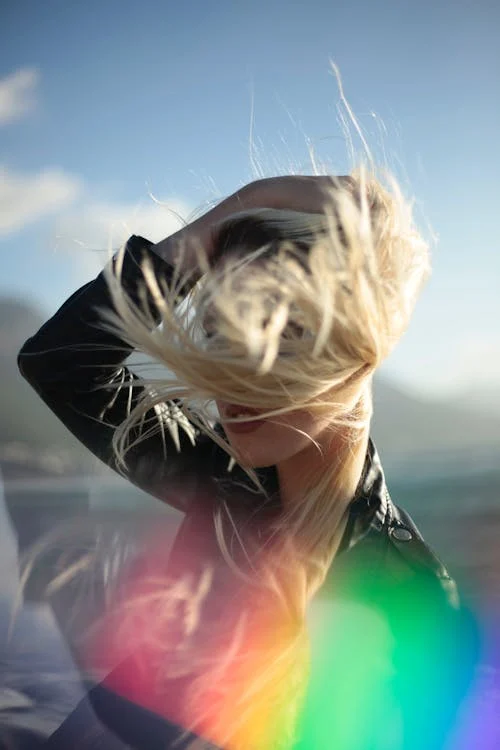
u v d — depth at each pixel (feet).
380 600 3.15
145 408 3.08
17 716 4.36
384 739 3.07
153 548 3.92
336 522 3.14
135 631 3.40
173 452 3.77
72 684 4.49
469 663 3.17
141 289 2.81
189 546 3.52
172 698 3.15
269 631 3.11
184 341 2.51
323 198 2.91
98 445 3.74
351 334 2.55
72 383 3.58
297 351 2.53
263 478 3.41
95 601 3.66
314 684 3.13
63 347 3.50
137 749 3.14
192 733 3.08
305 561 3.12
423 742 3.08
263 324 2.55
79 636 3.61
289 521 3.14
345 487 3.13
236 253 2.87
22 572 3.94
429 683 3.12
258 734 3.04
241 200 3.05
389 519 3.27
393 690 3.11
